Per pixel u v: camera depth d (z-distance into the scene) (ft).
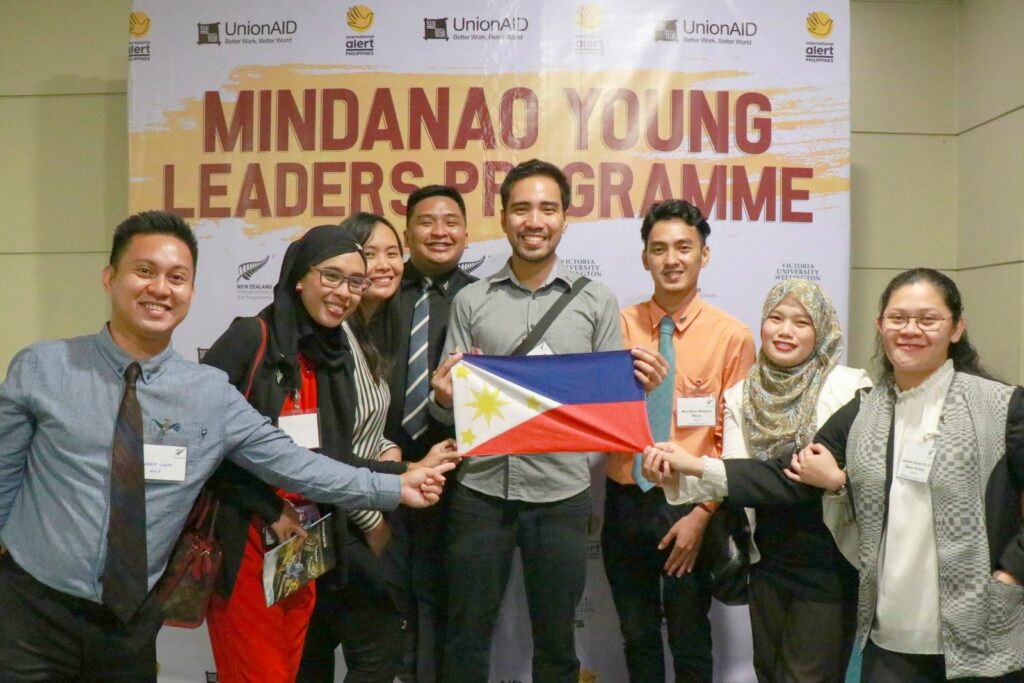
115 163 12.50
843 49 10.91
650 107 10.93
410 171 11.00
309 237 7.55
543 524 8.74
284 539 7.29
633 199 10.94
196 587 6.91
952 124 12.60
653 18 10.92
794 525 7.93
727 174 10.93
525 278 9.12
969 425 6.80
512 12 10.93
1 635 6.32
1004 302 11.44
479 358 8.55
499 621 10.93
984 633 6.64
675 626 9.32
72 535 6.23
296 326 7.55
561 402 8.53
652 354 8.46
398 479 7.54
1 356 12.67
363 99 11.01
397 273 9.38
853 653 10.20
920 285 7.06
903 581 6.93
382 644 8.21
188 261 6.57
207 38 11.08
